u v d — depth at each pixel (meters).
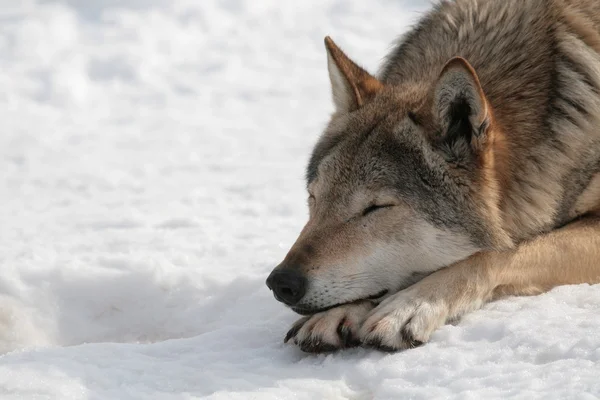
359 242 10.80
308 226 11.09
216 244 16.81
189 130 28.95
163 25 39.28
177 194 21.69
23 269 15.02
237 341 10.92
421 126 10.98
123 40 37.69
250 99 32.50
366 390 9.30
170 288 14.57
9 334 13.87
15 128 29.45
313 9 41.25
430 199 10.84
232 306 13.74
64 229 18.91
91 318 14.52
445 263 10.93
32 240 17.98
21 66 35.06
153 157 25.88
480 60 12.40
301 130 28.34
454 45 12.87
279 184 22.06
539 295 11.24
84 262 15.51
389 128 11.21
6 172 24.77
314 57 36.97
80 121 30.53
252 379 9.53
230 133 28.42
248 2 41.72
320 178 11.36
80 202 21.42
